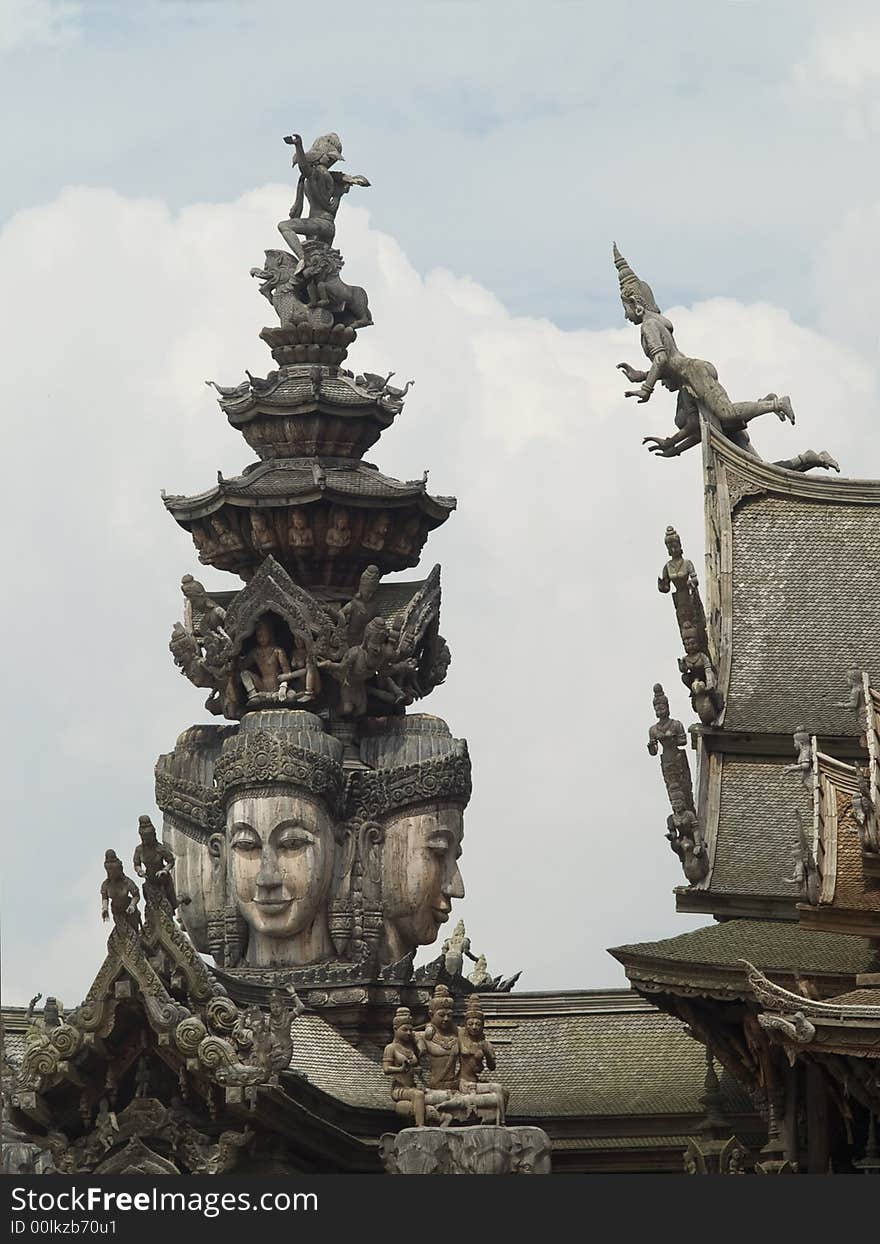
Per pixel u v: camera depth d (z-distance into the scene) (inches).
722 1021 3469.5
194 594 3902.6
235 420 3983.8
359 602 3848.4
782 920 3597.4
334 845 3801.7
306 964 3774.6
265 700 3850.9
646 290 4028.1
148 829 3203.7
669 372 3971.5
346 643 3848.4
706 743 3754.9
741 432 3971.5
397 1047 3216.0
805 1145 3348.9
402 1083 3206.2
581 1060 3718.0
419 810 3836.1
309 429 3922.2
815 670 3814.0
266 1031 3166.8
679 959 3435.0
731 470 3929.6
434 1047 3230.8
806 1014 3085.6
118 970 3186.5
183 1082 3189.0
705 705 3752.5
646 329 3991.1
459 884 3848.4
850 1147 3358.8
